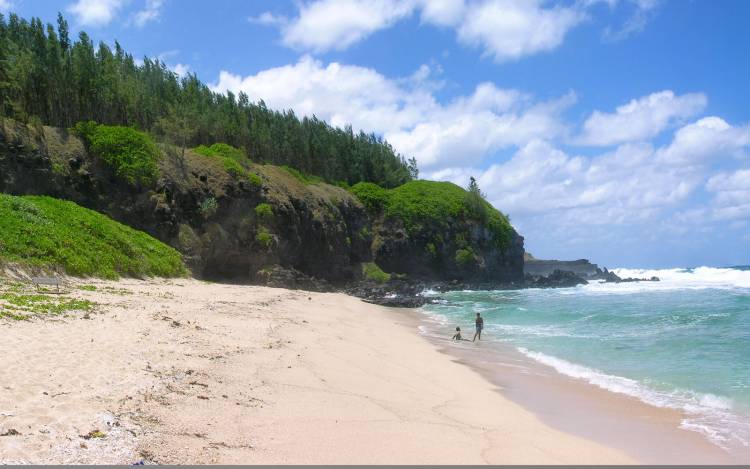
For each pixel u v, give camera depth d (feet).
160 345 42.22
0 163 112.06
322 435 26.94
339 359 49.39
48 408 24.57
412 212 248.32
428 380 45.96
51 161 124.57
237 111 269.23
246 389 33.68
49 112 161.79
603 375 52.44
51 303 52.42
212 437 24.54
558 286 240.32
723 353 63.52
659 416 37.83
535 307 132.46
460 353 66.08
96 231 98.12
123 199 133.18
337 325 78.89
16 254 72.43
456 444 28.04
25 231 78.79
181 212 142.82
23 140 119.65
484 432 31.24
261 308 83.20
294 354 47.96
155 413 26.40
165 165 146.61
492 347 71.82
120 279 90.99
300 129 296.10
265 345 50.06
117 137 139.44
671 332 82.53
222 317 65.57
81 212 105.19
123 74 210.79
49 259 76.43
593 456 28.43
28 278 68.95
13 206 86.28
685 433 33.65
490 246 262.88
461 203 262.06
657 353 64.39
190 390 31.32
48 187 120.88
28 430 21.66
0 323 40.01
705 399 42.70
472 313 123.03
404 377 45.78
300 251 185.26
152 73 239.71
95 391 28.22
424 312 128.77
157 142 166.81
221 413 28.12
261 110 293.02
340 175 298.35
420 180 295.28
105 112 179.42
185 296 85.20
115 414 25.21
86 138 137.08
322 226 196.03
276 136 274.16
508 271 270.26
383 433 28.48
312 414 30.37
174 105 212.84
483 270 250.98
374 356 54.85
